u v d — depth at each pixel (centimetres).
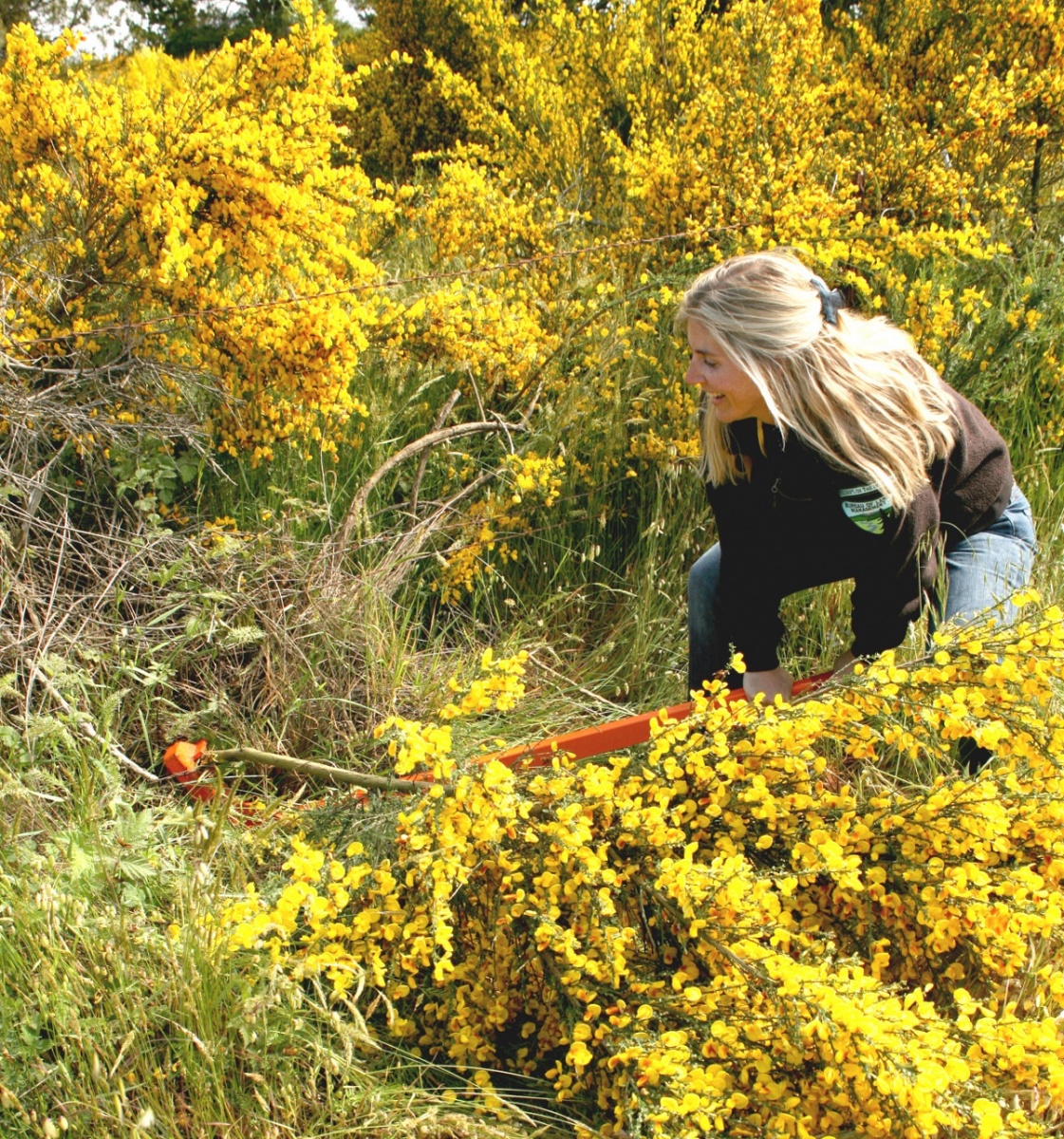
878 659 187
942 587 247
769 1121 155
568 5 671
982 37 514
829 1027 146
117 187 273
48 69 281
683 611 322
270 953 173
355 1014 161
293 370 297
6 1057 159
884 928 187
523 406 376
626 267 423
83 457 283
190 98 290
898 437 206
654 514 337
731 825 181
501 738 259
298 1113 166
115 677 243
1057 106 479
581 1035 159
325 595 282
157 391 292
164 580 255
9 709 241
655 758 177
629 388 356
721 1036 157
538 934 162
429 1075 183
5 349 263
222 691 260
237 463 324
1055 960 197
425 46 802
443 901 166
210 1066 163
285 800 242
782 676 248
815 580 238
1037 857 187
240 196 284
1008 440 355
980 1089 151
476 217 433
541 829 173
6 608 255
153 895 196
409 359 368
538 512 339
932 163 449
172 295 290
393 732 197
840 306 210
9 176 293
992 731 170
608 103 585
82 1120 155
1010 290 372
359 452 342
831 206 387
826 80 532
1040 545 314
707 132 433
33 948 168
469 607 337
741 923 162
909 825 178
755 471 221
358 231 438
